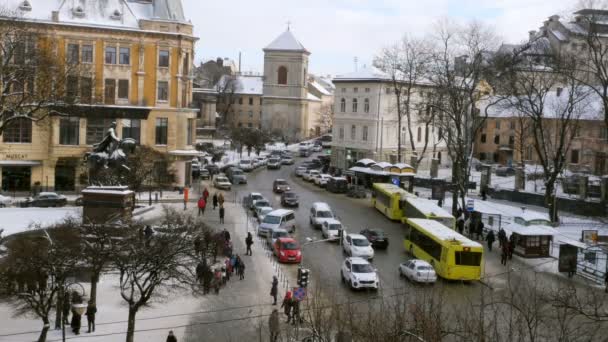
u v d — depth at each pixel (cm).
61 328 3256
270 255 4956
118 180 5119
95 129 7494
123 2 7838
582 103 8938
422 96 9150
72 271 3197
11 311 3453
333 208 7175
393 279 4394
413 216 5997
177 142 7962
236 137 12575
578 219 6656
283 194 7350
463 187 6456
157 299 3731
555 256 5191
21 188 7288
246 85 17700
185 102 8075
